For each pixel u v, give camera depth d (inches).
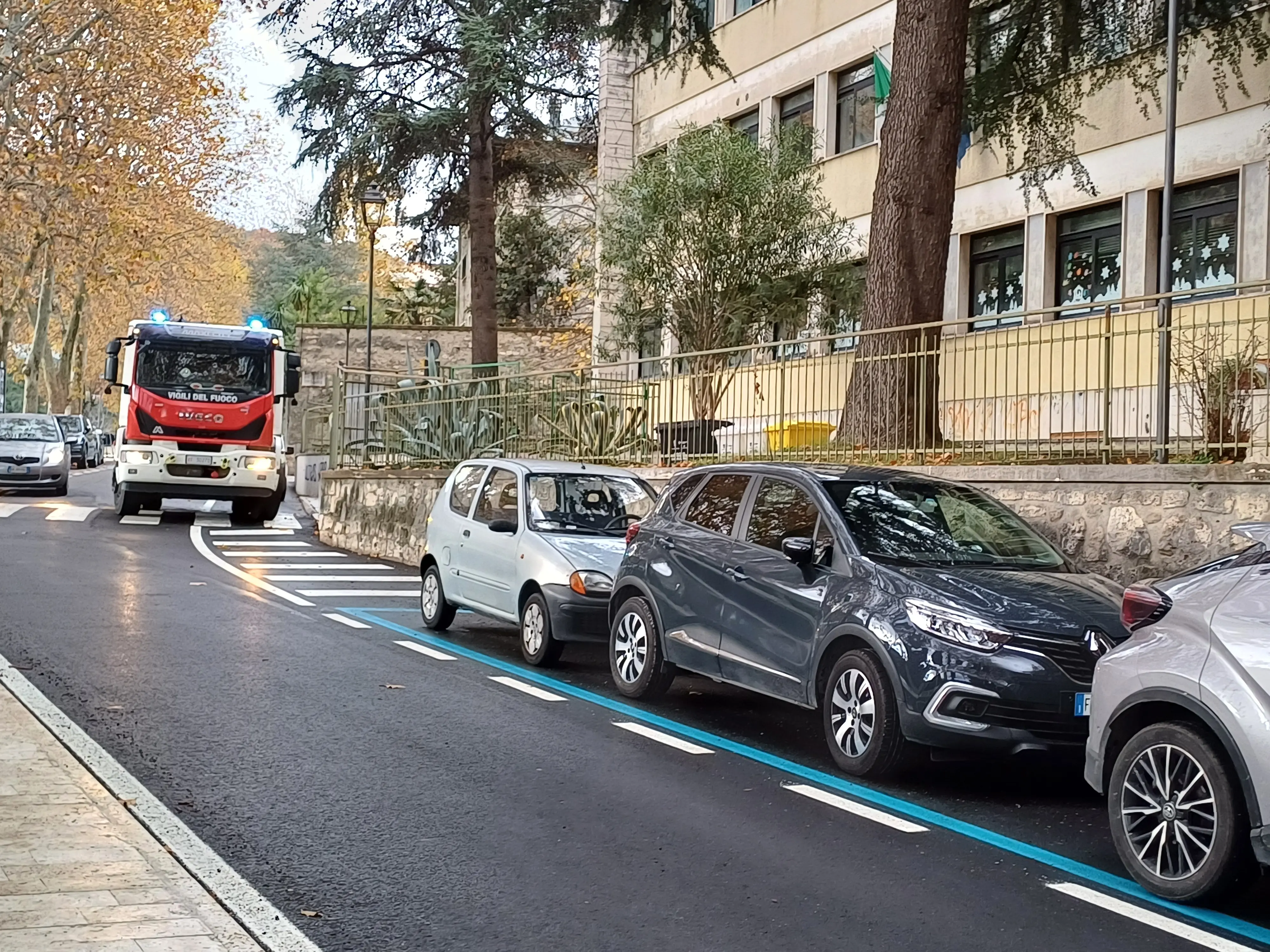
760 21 1162.0
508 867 237.5
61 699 368.2
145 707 363.6
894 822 277.4
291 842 249.1
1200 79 759.7
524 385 788.6
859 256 1033.5
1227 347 426.0
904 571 321.4
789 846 256.4
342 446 1031.6
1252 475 405.1
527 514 489.4
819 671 331.9
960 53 633.6
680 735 359.6
